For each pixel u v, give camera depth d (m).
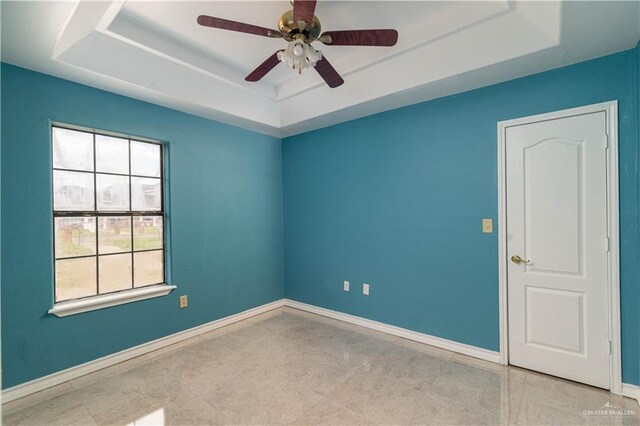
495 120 2.71
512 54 2.29
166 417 2.10
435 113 3.04
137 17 2.35
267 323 3.72
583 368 2.38
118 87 2.70
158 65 2.69
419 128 3.14
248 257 3.93
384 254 3.41
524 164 2.59
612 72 2.26
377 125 3.44
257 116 3.63
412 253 3.21
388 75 2.87
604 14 1.85
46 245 2.46
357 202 3.62
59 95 2.52
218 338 3.30
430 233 3.08
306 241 4.14
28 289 2.37
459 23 2.33
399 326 3.31
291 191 4.32
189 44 2.71
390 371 2.62
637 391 2.18
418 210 3.15
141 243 3.06
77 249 2.68
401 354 2.91
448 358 2.82
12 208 2.31
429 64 2.63
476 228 2.82
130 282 2.98
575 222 2.40
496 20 2.24
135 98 2.93
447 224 2.98
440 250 3.03
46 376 2.43
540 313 2.54
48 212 2.47
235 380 2.51
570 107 2.40
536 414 2.09
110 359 2.76
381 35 2.04
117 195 2.92
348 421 2.05
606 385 2.29
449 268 2.97
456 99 2.92
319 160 3.98
